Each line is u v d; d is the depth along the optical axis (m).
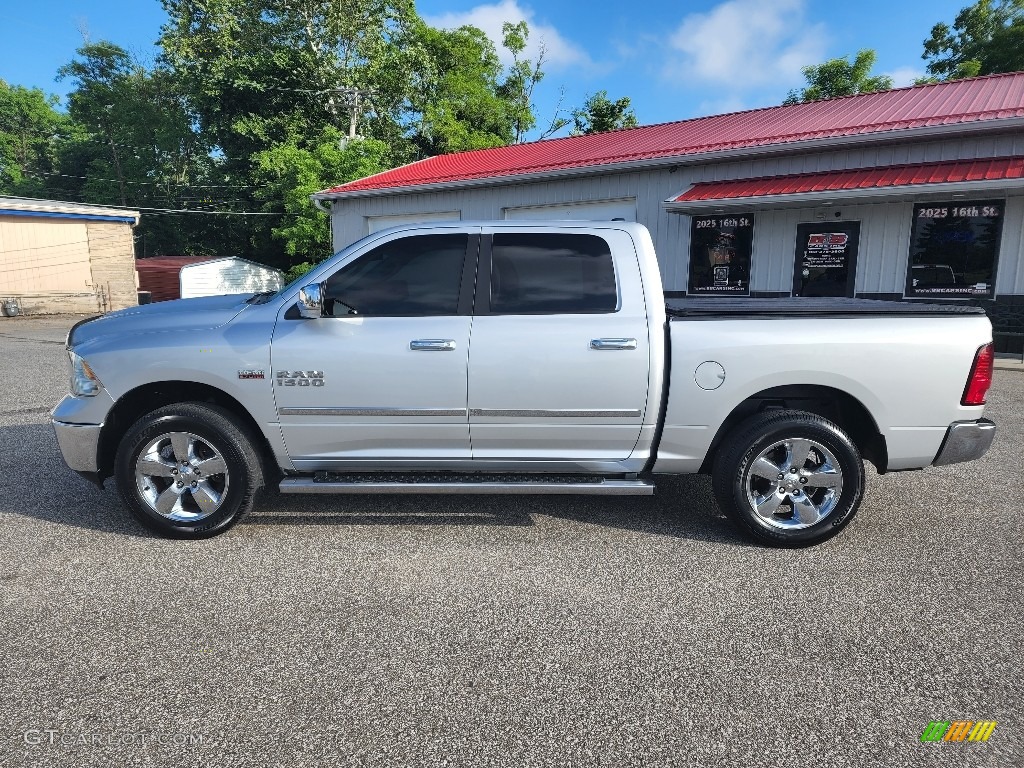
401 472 3.99
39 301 22.28
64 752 2.11
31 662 2.60
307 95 34.81
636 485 3.75
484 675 2.54
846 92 32.41
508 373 3.65
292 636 2.80
